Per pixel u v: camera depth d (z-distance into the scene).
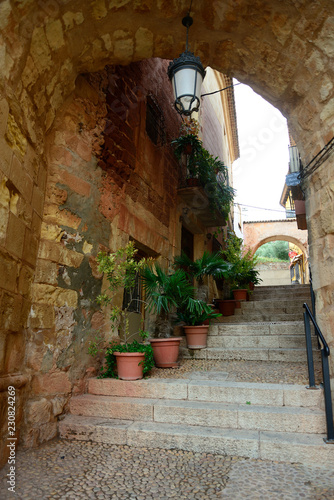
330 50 2.71
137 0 3.03
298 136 3.44
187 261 5.94
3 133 2.41
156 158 5.97
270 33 3.04
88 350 3.72
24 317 2.94
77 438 3.00
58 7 2.66
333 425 2.61
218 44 3.42
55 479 2.27
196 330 4.84
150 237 5.49
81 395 3.52
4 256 2.49
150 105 5.92
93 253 3.96
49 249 3.31
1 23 2.24
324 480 2.27
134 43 3.51
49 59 2.92
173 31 3.37
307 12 2.68
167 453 2.71
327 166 2.90
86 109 4.02
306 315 3.29
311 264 3.19
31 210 3.03
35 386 3.02
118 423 3.06
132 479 2.29
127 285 3.94
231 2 2.93
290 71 3.16
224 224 8.25
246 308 6.91
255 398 3.19
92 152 4.09
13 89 2.56
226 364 4.36
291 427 2.82
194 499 2.05
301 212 7.57
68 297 3.50
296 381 3.47
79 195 3.80
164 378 3.72
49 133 3.50
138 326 5.36
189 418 3.04
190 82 3.21
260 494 2.10
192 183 6.73
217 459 2.60
